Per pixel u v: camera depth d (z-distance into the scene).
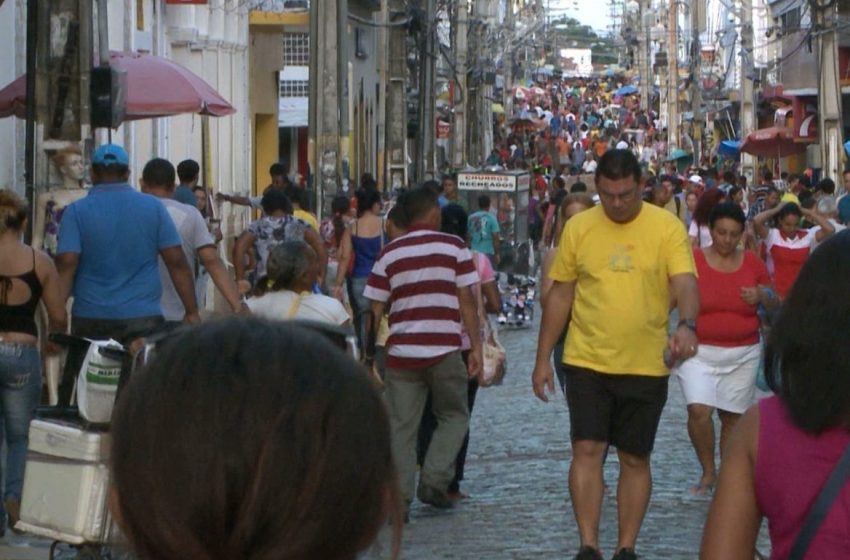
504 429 25.80
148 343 4.98
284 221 25.08
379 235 30.30
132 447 3.74
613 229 14.44
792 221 28.64
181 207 18.84
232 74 54.09
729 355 18.36
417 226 18.25
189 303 16.78
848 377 6.07
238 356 3.79
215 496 3.67
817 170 64.19
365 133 86.62
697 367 18.45
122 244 16.33
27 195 22.94
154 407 3.74
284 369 3.78
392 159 72.62
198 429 3.70
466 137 107.44
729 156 106.56
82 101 22.98
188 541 3.66
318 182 46.25
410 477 18.02
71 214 16.33
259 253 24.95
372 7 83.94
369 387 3.87
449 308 18.05
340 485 3.73
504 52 148.50
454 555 16.08
